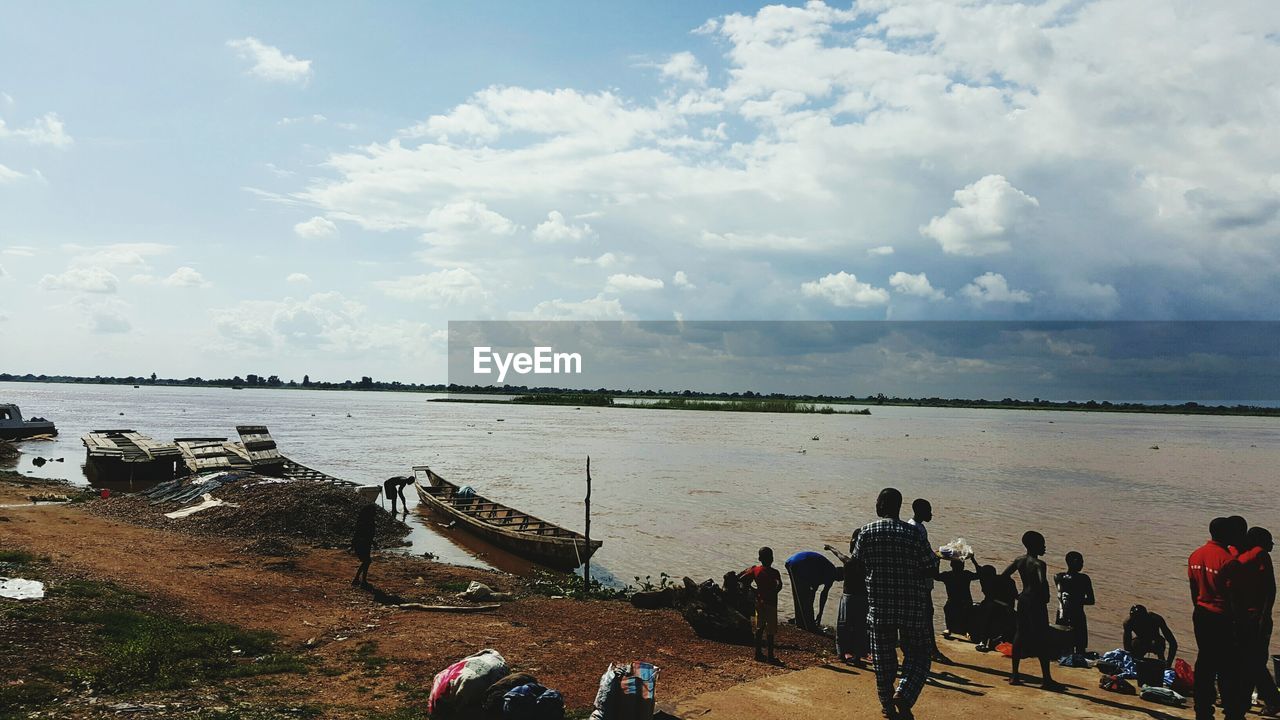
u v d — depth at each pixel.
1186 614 16.05
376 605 13.95
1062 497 35.00
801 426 107.69
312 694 8.66
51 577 12.73
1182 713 8.31
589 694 8.86
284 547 19.41
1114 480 42.91
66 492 28.59
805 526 26.08
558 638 11.46
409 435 74.69
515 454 54.59
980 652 10.99
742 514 28.58
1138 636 10.28
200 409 127.19
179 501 25.17
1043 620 9.22
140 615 11.20
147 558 16.28
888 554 7.63
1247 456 64.75
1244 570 7.57
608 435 79.38
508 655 10.37
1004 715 8.17
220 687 8.70
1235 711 7.62
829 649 11.66
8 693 7.82
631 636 11.75
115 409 120.00
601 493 34.47
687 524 26.44
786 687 9.17
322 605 13.64
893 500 7.89
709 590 12.55
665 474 42.53
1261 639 8.05
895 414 193.50
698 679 9.49
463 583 16.72
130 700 8.03
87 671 8.71
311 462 47.66
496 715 7.45
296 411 130.00
